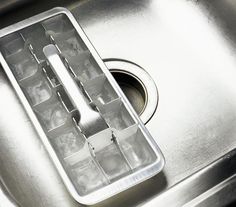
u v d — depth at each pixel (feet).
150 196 2.35
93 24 3.01
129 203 2.33
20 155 2.53
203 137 2.54
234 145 2.51
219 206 2.10
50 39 2.71
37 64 2.65
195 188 2.17
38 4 3.02
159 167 2.24
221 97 2.68
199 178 2.20
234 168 2.22
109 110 2.47
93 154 2.36
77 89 2.41
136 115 2.39
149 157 2.34
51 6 3.06
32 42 2.75
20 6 2.99
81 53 2.61
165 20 3.01
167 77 2.77
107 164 2.39
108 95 2.55
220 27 2.95
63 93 2.49
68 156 2.36
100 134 2.28
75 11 3.07
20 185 2.44
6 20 3.00
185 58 2.85
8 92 2.73
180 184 2.20
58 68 2.46
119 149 2.40
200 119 2.60
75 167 2.39
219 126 2.58
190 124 2.59
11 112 2.66
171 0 3.08
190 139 2.54
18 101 2.69
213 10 3.01
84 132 2.34
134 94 2.75
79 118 2.40
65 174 2.21
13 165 2.50
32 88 2.63
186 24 2.99
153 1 3.08
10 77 2.51
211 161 2.44
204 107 2.65
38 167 2.48
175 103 2.66
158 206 2.15
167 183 2.38
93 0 3.10
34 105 2.47
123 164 2.39
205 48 2.88
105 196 2.17
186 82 2.75
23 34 2.73
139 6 3.07
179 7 3.05
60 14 2.74
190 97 2.69
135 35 2.96
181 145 2.52
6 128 2.61
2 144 2.57
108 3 3.09
